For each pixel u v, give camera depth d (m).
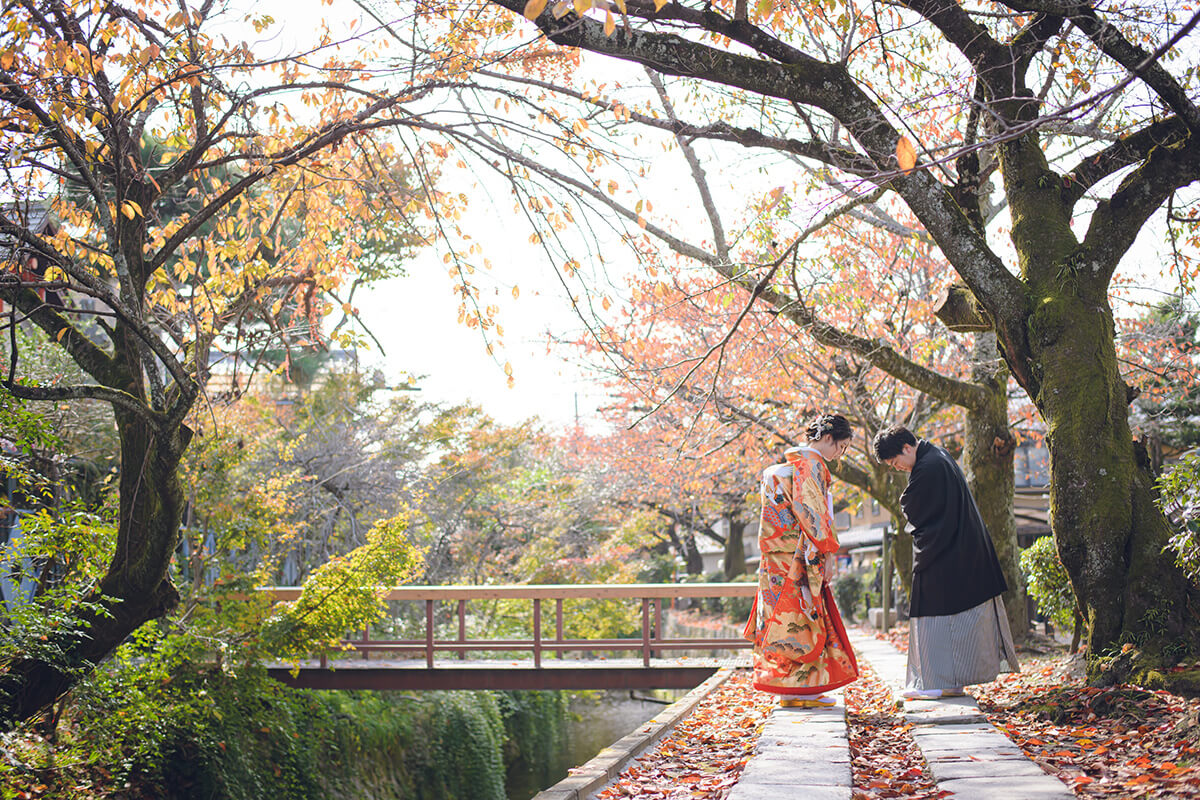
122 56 6.10
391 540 10.25
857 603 22.16
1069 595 8.40
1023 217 6.16
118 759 7.67
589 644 11.20
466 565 19.14
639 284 10.03
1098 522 5.45
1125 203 5.88
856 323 12.08
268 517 10.70
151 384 6.99
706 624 31.41
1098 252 5.86
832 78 5.81
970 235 6.03
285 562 16.52
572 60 6.94
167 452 6.98
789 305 8.66
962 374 13.82
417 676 11.20
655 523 28.48
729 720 6.44
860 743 4.87
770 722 5.25
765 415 13.38
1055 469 5.64
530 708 16.23
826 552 5.66
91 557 7.65
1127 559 5.43
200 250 7.82
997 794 3.33
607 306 7.04
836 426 5.89
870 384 12.88
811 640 5.64
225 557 10.72
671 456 16.22
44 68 6.07
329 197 8.16
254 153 7.03
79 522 7.29
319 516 16.50
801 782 3.73
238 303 7.44
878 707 6.19
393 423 18.56
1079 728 4.71
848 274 11.69
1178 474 5.30
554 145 6.54
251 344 7.33
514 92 6.45
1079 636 6.43
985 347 10.62
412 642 11.55
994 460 10.52
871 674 8.75
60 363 11.95
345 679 11.21
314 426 17.45
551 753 16.39
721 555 51.09
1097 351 5.71
